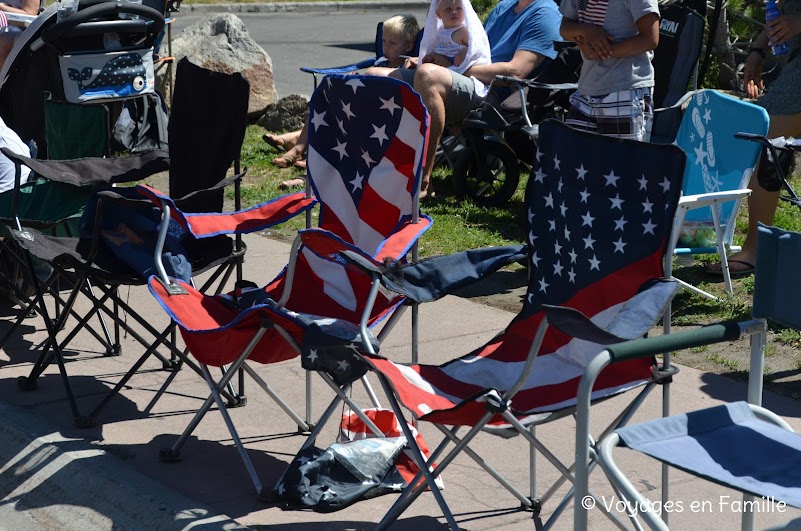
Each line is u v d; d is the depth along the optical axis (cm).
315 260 422
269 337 379
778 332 510
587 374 246
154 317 556
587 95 567
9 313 560
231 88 459
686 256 612
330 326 365
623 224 338
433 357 496
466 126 738
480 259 370
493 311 560
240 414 439
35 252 419
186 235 458
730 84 1055
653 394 445
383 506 360
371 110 412
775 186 579
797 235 275
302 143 882
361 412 376
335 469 367
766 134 539
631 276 334
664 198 326
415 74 725
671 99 675
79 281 438
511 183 754
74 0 732
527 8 776
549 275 362
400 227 407
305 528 344
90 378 476
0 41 797
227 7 2302
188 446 407
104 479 376
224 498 365
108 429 422
